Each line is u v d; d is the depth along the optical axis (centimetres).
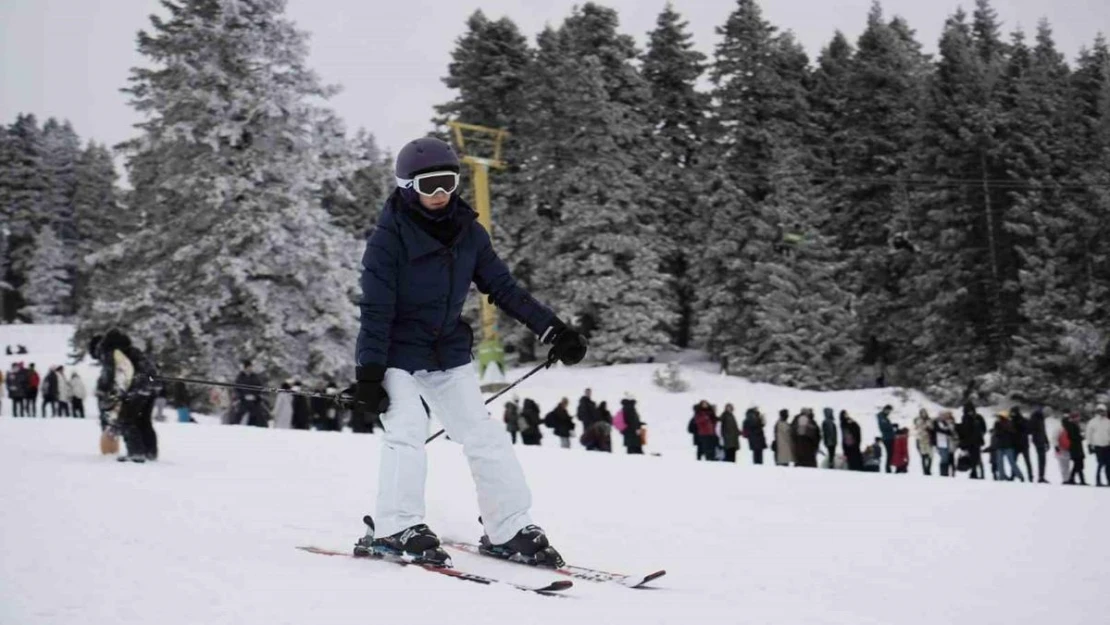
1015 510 784
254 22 3578
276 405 2169
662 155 5466
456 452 1275
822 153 5409
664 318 4681
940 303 4369
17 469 868
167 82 3544
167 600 338
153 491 730
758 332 4619
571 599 372
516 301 476
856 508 791
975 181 4475
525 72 5416
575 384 4138
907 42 7125
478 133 5406
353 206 6781
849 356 4506
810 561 531
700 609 369
